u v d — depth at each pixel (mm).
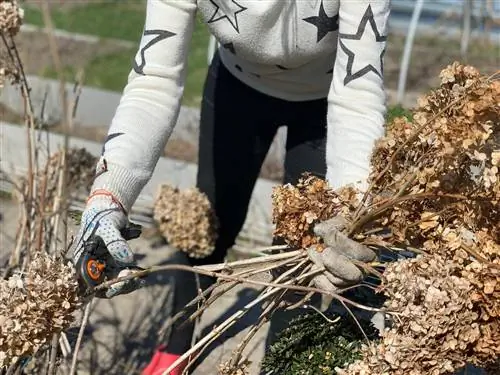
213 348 2303
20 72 2121
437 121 1337
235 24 1843
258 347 2291
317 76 2115
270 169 4117
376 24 1613
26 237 2201
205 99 2355
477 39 5262
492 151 1354
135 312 2824
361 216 1420
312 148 2189
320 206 1471
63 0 7770
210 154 2375
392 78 5445
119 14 7559
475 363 1359
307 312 1738
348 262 1395
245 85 2240
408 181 1381
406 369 1315
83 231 1547
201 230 2514
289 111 2207
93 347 2562
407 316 1302
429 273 1331
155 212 2754
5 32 1981
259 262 1551
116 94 5352
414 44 5969
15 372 1772
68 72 5660
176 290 2387
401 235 1434
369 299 1826
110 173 1612
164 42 1713
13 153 3490
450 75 1370
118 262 1502
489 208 1385
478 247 1375
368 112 1604
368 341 1444
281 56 1899
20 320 1399
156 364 2303
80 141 4102
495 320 1321
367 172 1539
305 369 1612
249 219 3650
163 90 1713
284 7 1804
